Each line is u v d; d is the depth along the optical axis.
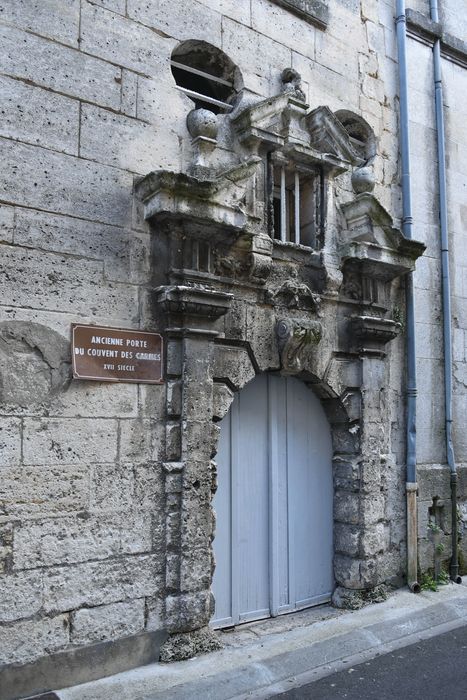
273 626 5.14
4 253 4.01
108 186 4.51
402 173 6.54
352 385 5.70
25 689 3.85
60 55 4.39
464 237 7.08
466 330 6.95
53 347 4.14
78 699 3.85
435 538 6.25
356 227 5.71
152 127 4.79
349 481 5.67
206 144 4.93
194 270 4.69
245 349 5.06
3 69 4.13
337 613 5.43
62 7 4.43
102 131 4.53
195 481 4.57
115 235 4.49
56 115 4.32
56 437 4.09
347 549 5.62
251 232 4.89
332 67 6.09
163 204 4.45
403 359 6.29
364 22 6.45
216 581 5.04
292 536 5.52
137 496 4.41
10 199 4.07
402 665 4.61
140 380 4.46
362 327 5.64
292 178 5.75
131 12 4.77
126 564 4.32
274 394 5.51
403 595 5.82
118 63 4.66
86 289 4.32
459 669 4.55
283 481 5.51
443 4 7.39
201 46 5.21
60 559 4.05
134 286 4.54
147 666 4.32
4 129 4.10
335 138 5.59
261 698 4.10
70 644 4.04
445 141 7.05
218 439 4.90
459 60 7.34
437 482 6.36
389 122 6.55
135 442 4.44
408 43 6.84
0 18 4.15
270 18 5.64
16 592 3.86
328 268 5.53
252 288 5.11
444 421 6.55
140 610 4.36
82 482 4.18
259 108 5.16
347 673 4.48
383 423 5.90
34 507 3.97
